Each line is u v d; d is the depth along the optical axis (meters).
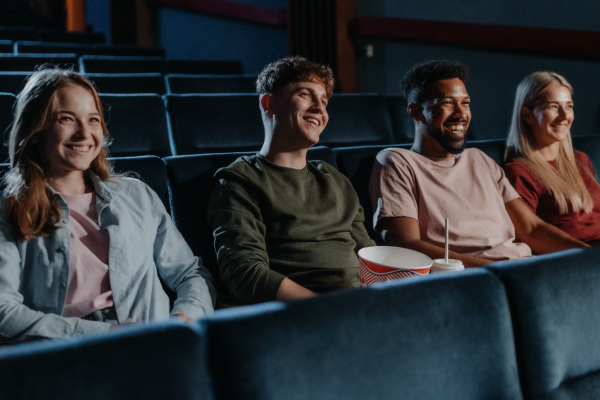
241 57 4.16
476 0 2.66
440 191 1.38
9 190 0.93
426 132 1.43
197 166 1.21
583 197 1.60
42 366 0.42
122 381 0.44
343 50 3.21
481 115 2.72
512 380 0.59
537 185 1.57
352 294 0.54
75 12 5.82
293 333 0.50
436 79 1.40
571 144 1.65
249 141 1.81
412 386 0.54
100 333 0.46
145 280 0.99
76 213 0.96
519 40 2.49
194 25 4.61
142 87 2.21
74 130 0.95
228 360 0.47
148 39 5.09
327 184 1.22
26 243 0.91
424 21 2.85
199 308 1.00
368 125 2.07
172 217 1.17
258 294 1.03
